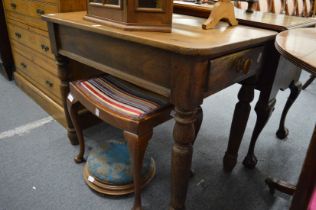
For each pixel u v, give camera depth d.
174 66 0.65
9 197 1.05
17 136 1.45
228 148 1.20
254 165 1.27
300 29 0.90
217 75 0.70
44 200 1.04
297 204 0.71
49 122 1.60
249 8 1.25
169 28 0.76
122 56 0.78
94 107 0.91
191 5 1.17
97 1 0.87
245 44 0.72
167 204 1.05
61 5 1.19
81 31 0.91
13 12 1.71
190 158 0.78
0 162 1.24
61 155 1.31
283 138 1.54
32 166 1.22
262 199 1.10
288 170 1.28
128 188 1.07
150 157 1.25
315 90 2.29
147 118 0.81
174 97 0.68
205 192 1.12
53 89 1.55
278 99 2.07
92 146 1.38
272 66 0.97
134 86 1.05
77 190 1.10
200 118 1.02
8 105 1.79
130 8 0.74
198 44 0.63
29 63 1.76
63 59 1.13
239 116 1.10
